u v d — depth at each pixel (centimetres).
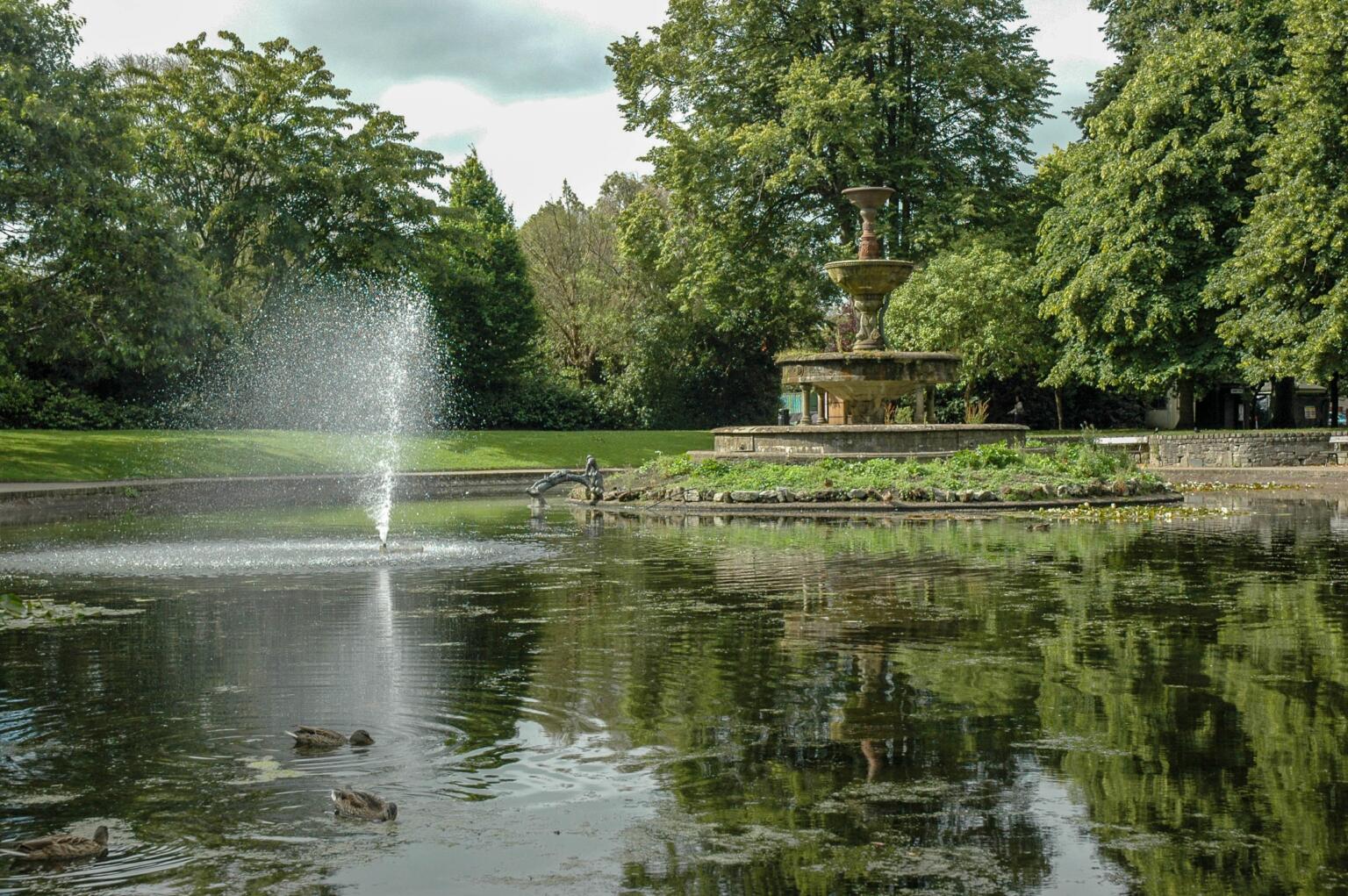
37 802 459
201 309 3009
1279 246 2978
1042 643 770
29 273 2941
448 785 475
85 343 2959
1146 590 1012
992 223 4069
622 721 575
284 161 3838
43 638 821
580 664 716
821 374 2698
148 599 1017
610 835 415
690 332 5159
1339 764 490
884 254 3962
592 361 5544
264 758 516
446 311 4719
